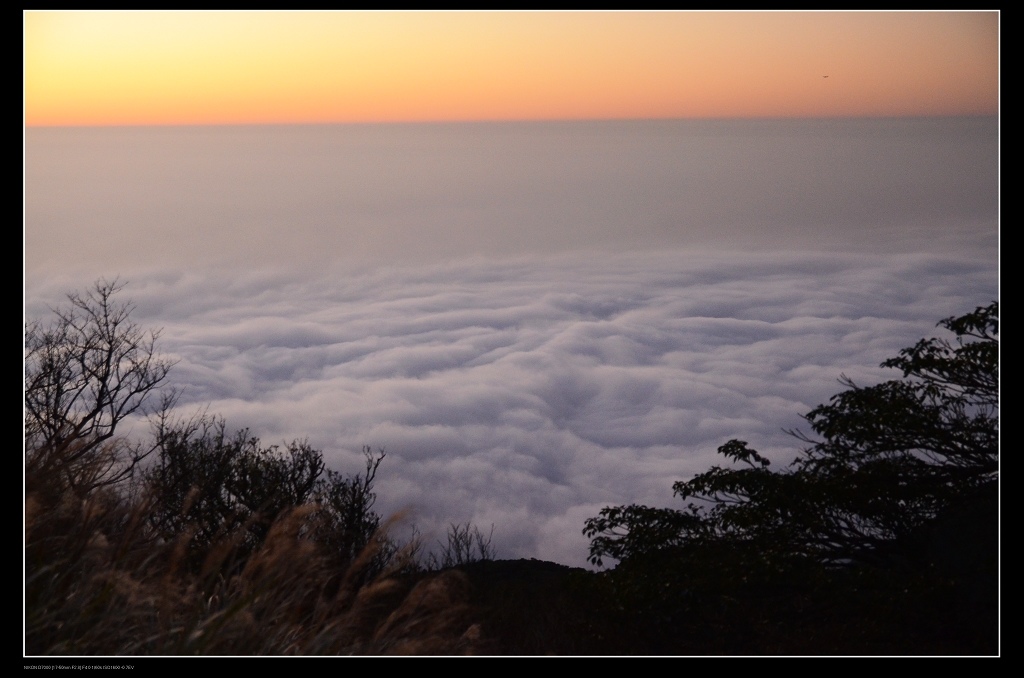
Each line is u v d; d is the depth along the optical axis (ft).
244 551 15.40
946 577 19.04
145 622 10.43
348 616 11.14
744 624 19.21
